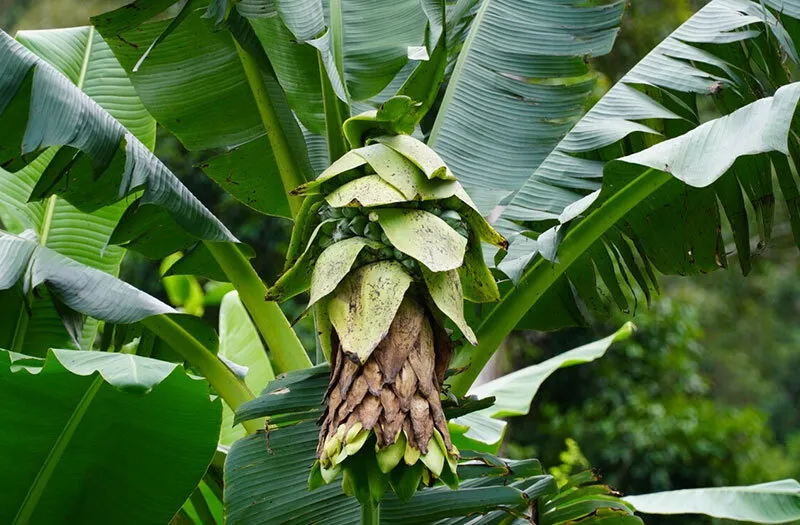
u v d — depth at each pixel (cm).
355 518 553
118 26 630
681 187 602
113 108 700
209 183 1941
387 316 497
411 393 499
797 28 631
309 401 552
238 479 557
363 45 591
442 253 500
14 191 675
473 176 614
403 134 516
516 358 2030
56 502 580
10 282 591
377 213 504
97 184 614
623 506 586
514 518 574
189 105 649
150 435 567
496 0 650
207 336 616
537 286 591
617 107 629
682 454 1953
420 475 504
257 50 623
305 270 524
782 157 595
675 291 2556
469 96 627
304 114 598
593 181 615
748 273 609
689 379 2120
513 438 2117
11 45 566
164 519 581
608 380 2105
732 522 1802
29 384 551
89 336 664
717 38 635
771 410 3225
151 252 628
